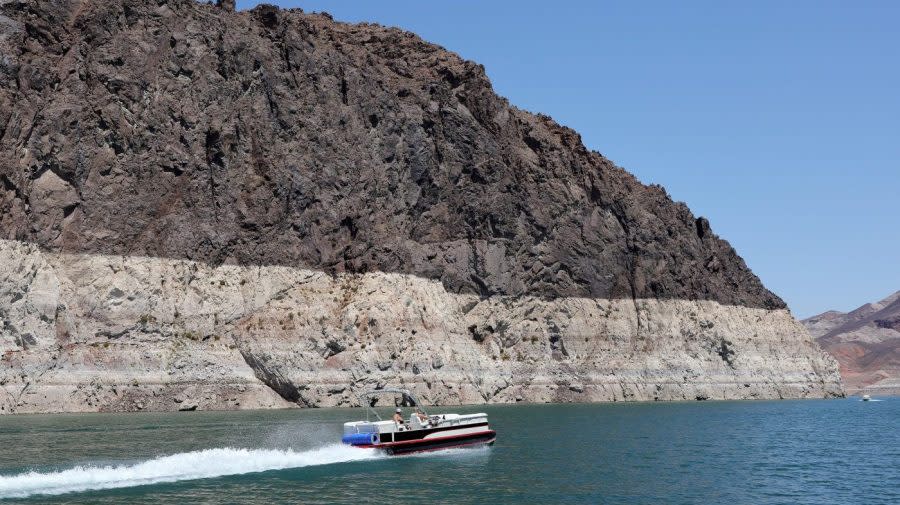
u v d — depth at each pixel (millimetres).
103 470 56656
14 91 113938
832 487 60250
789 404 171500
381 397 125625
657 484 59344
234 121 132125
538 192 166625
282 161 135250
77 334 111000
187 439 73250
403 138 151625
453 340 140625
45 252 112875
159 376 112625
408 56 167750
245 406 115812
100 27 123812
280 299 127375
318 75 144375
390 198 148250
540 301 160250
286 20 144750
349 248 138500
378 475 59375
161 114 125938
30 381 104312
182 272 121312
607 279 170000
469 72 167000
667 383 167125
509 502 51688
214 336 120438
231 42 134875
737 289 196250
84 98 119750
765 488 59250
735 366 181500
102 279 114875
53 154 115438
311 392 120188
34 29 119125
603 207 174250
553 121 187375
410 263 142500
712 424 108750
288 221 132875
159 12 129625
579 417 114062
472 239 155500
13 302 106750
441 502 51156
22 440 72000
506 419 109188
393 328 131125
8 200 110188
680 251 186000
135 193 121000
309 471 60219
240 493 52156
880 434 101500
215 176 128250
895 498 56281
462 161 158250
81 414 103062
